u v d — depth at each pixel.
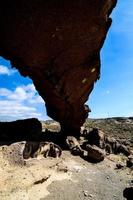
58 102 23.58
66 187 15.74
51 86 21.80
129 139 35.62
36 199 13.48
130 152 27.33
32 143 17.72
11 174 14.41
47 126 34.88
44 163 17.45
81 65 21.78
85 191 16.06
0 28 19.70
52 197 14.22
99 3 19.27
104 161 22.66
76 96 23.47
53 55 20.41
